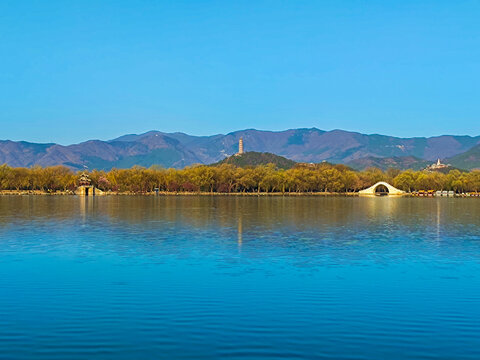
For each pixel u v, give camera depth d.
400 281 35.78
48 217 96.62
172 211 117.69
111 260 44.38
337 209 133.00
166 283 34.78
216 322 26.02
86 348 22.52
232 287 33.62
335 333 24.53
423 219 98.12
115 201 180.00
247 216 101.69
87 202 169.38
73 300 30.17
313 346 22.84
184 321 26.16
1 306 28.84
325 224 83.31
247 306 28.98
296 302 29.89
